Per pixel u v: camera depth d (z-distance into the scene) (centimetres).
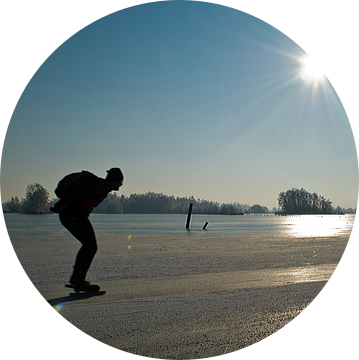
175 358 266
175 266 671
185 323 339
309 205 18888
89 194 425
